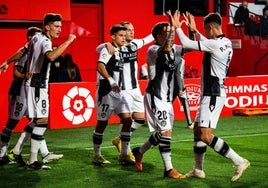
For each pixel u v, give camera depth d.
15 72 9.34
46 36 9.03
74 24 17.52
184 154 10.54
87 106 14.25
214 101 8.11
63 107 13.93
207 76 8.13
